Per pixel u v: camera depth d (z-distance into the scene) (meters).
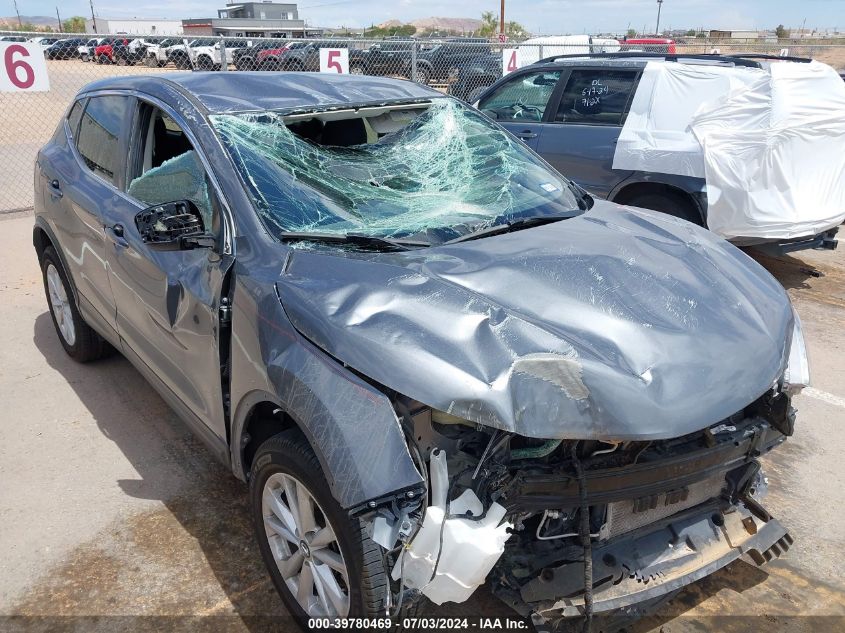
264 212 2.73
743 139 5.75
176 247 2.69
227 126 3.00
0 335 5.20
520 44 12.07
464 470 2.18
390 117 3.51
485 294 2.38
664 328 2.37
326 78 3.72
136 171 3.46
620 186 6.47
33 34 8.73
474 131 3.74
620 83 6.59
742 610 2.75
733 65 6.25
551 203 3.35
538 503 2.15
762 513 2.73
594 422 2.08
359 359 2.14
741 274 2.92
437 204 3.11
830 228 6.11
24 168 11.22
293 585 2.54
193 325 2.82
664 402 2.15
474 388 2.05
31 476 3.52
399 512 1.98
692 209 6.13
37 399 4.27
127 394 4.34
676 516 2.56
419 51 14.73
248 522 3.20
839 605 2.78
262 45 15.18
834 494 3.46
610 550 2.40
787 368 2.71
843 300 6.14
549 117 7.04
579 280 2.51
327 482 2.12
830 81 5.94
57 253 4.28
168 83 3.38
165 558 2.97
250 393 2.47
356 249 2.67
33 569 2.90
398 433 2.02
